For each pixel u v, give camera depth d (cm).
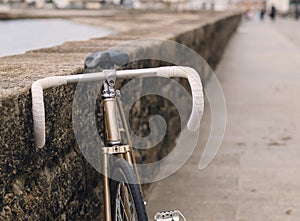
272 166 444
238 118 635
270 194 379
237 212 347
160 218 197
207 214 343
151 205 354
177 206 355
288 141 529
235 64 1233
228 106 713
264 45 1844
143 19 1261
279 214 345
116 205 195
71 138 224
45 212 198
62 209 216
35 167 189
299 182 405
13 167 171
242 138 538
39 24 1323
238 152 484
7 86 179
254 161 457
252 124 603
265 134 557
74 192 231
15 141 171
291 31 2933
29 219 184
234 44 1870
